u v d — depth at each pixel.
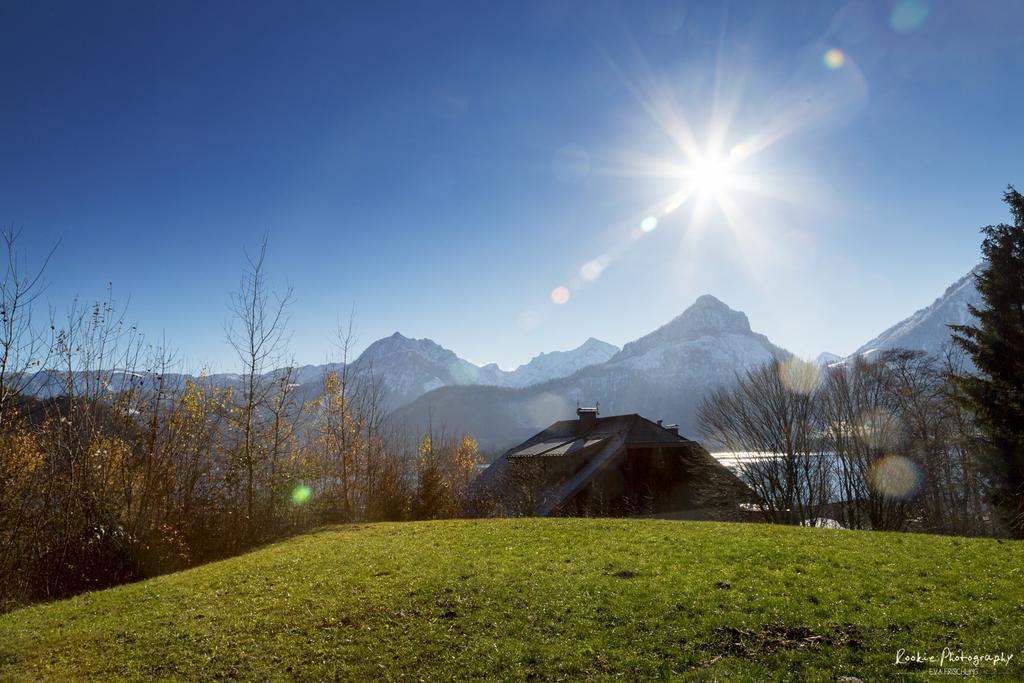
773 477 36.88
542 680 8.20
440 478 34.28
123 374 23.73
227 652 9.91
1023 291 27.73
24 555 19.27
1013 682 7.21
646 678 8.02
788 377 38.66
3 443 19.78
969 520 37.94
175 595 13.55
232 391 26.38
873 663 7.95
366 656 9.34
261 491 26.73
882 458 36.38
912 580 10.91
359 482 33.78
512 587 11.70
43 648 10.92
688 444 44.16
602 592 11.09
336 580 13.22
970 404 28.92
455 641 9.54
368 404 36.47
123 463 22.48
